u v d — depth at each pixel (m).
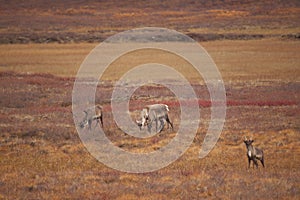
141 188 57.41
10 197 54.72
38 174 64.38
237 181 59.31
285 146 77.38
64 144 80.62
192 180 60.22
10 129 88.12
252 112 103.56
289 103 114.50
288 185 57.22
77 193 55.69
